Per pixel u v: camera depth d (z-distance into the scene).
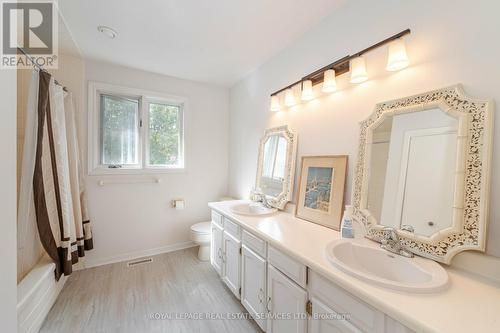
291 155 1.92
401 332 0.70
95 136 2.38
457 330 0.60
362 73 1.30
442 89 1.01
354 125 1.43
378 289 0.79
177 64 2.43
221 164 3.16
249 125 2.67
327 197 1.57
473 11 0.94
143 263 2.50
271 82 2.26
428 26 1.08
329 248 1.11
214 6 1.52
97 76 2.36
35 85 1.54
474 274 0.89
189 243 2.97
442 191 0.99
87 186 2.35
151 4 1.49
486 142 0.87
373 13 1.32
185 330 1.54
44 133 1.60
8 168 0.62
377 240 1.20
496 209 0.88
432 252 0.98
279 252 1.27
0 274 0.58
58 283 1.84
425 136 1.07
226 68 2.52
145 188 2.67
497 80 0.88
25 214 1.51
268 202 2.13
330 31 1.60
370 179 1.29
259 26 1.75
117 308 1.75
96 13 1.58
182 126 2.91
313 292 1.04
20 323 1.27
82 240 2.11
